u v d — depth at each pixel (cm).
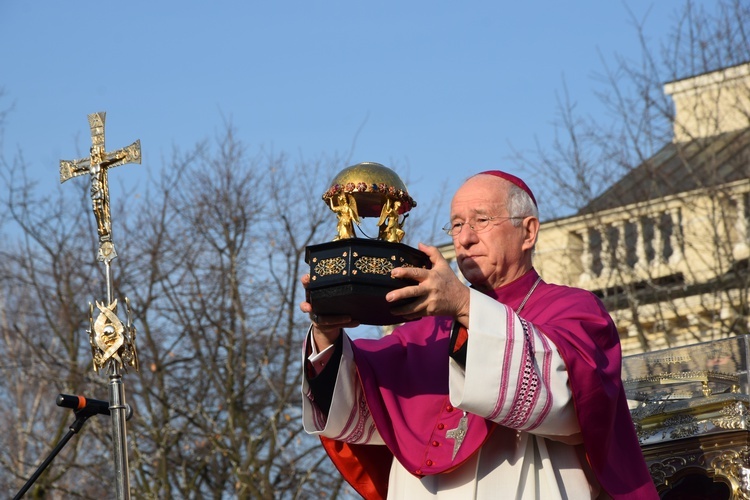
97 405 1196
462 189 1003
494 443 925
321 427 977
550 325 892
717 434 1062
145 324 4031
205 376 4031
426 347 996
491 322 851
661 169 3703
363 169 893
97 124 1183
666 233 3612
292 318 4053
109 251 1151
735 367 1096
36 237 4228
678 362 1130
